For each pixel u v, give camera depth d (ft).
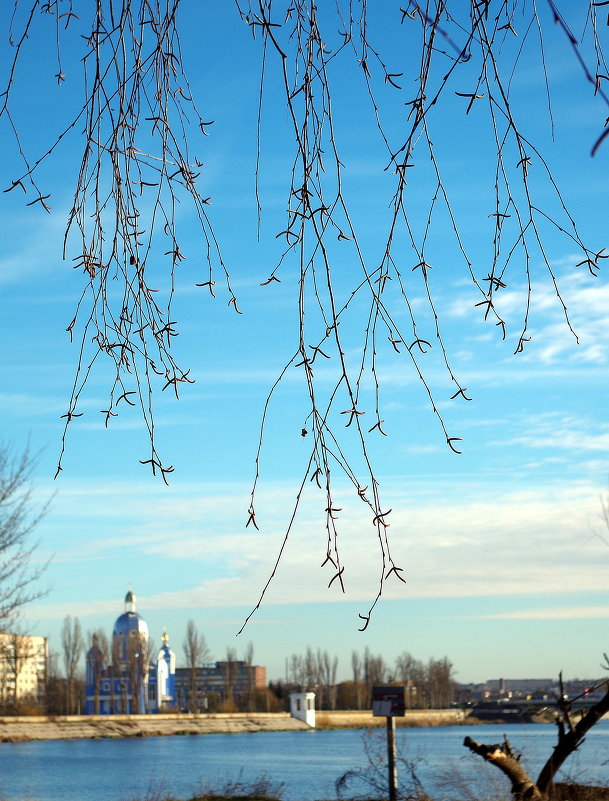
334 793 61.72
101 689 350.02
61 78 8.88
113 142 9.00
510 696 355.15
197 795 62.69
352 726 340.18
